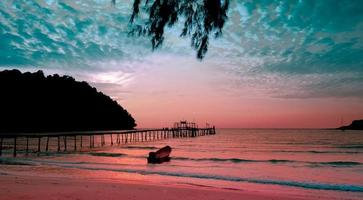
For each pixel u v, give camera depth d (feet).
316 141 218.79
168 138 269.03
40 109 332.60
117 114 439.22
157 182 44.14
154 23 13.24
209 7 12.73
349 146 166.30
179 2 13.21
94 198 24.09
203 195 28.78
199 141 223.51
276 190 42.11
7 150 132.16
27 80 345.72
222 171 65.62
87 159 90.22
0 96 312.29
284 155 115.03
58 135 131.23
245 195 30.32
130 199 24.56
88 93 401.08
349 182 52.70
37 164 71.41
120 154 106.73
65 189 27.94
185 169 66.59
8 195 23.59
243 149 144.87
